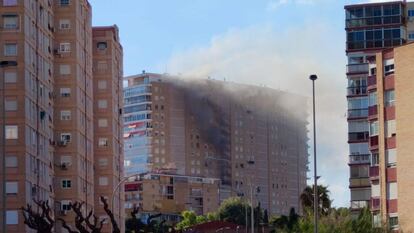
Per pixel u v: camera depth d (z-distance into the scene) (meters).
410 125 86.44
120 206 139.00
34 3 103.62
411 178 85.75
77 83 116.88
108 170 132.50
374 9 128.00
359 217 84.75
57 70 116.31
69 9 116.81
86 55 124.06
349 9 128.25
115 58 137.38
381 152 88.94
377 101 90.12
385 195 87.94
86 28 124.56
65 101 116.00
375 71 95.31
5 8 98.50
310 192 126.81
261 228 159.50
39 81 104.94
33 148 100.44
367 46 125.94
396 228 86.19
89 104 125.00
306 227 86.56
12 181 96.00
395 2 127.75
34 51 102.94
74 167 115.38
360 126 117.44
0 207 95.06
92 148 126.69
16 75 97.56
